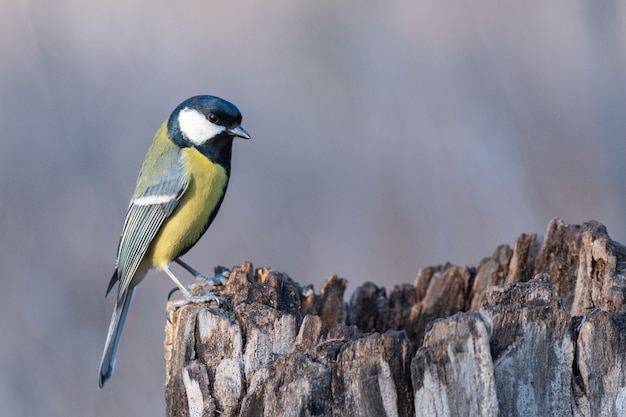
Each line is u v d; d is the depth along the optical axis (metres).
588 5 13.38
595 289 6.71
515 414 5.16
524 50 13.81
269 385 5.42
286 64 14.76
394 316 8.38
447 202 12.62
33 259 11.73
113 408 10.66
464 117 13.57
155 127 13.37
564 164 12.53
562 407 5.25
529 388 5.20
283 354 5.75
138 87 14.16
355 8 15.71
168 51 14.86
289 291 6.80
